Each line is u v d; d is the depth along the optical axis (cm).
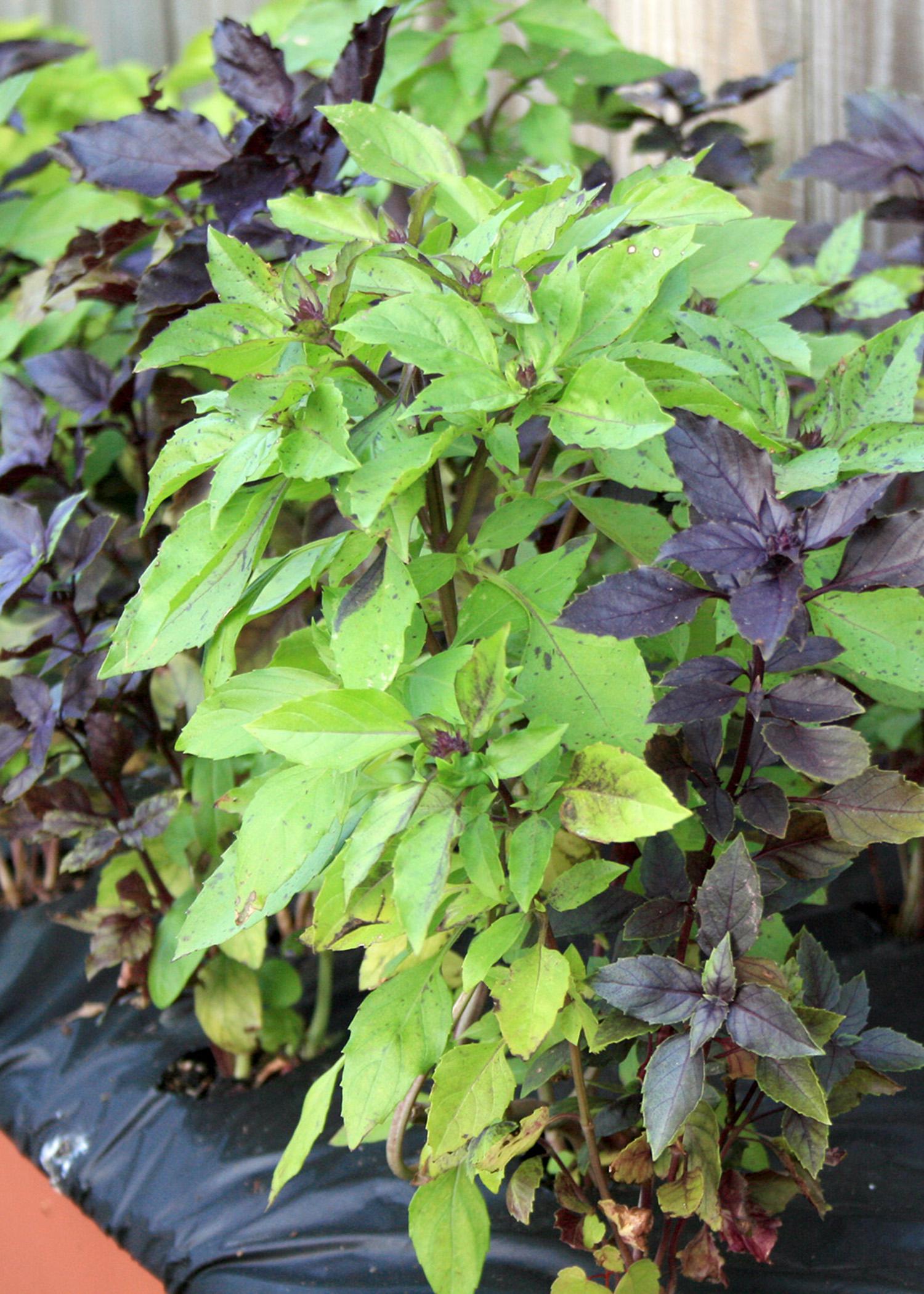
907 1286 100
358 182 111
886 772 88
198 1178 114
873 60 152
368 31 105
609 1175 100
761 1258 92
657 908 90
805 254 154
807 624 85
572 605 86
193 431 90
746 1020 86
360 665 86
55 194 136
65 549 115
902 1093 113
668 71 133
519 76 135
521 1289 102
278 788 88
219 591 88
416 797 85
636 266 89
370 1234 108
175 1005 129
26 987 134
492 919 94
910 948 127
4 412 119
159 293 107
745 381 91
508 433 88
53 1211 118
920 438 87
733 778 90
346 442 84
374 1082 90
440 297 87
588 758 86
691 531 85
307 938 91
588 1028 90
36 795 114
